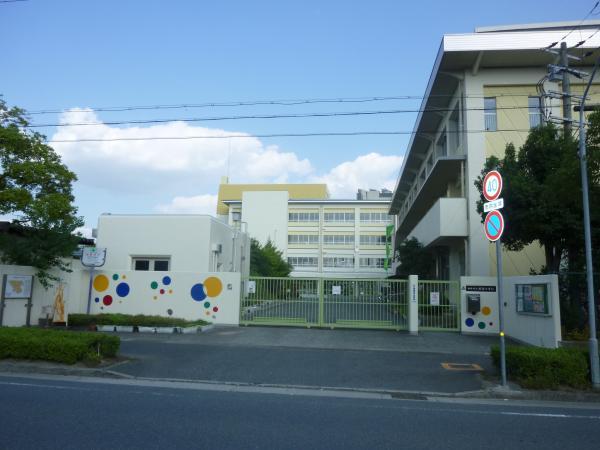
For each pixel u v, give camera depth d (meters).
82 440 5.50
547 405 8.44
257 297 18.89
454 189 26.20
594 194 10.62
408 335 17.03
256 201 67.31
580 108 10.00
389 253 61.09
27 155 17.03
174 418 6.64
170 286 19.11
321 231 67.69
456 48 21.19
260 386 9.53
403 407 7.93
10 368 10.16
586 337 13.15
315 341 15.44
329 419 6.89
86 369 10.10
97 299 19.38
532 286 14.63
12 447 5.19
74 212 18.02
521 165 15.87
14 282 15.84
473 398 9.02
